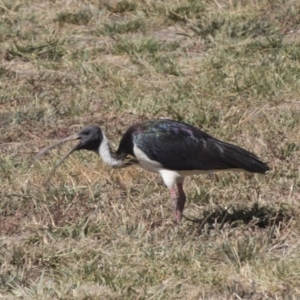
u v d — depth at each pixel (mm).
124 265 10992
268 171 12531
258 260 10938
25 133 15422
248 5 20125
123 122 15695
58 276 10844
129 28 19719
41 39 19297
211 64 17609
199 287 10398
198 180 13422
